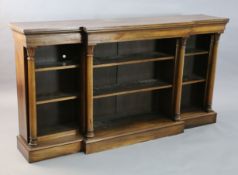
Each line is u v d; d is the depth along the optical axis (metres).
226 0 4.98
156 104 4.04
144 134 3.55
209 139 3.64
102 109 3.72
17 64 3.12
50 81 3.30
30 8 4.23
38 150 3.07
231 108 4.51
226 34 5.19
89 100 3.21
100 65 3.24
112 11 4.45
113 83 3.71
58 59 3.27
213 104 4.62
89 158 3.19
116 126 3.58
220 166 3.09
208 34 3.94
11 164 3.04
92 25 3.12
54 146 3.15
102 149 3.33
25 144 3.13
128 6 4.50
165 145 3.49
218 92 5.02
